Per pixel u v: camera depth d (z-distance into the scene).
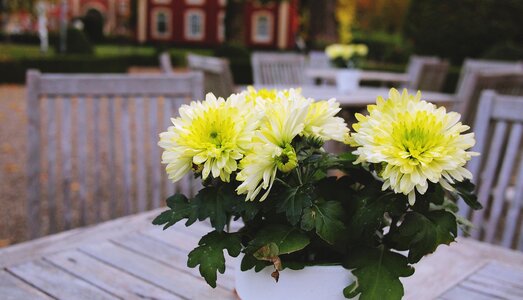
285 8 28.59
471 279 1.11
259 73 4.52
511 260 1.20
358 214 0.72
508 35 9.48
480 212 1.67
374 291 0.71
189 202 0.75
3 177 4.25
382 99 0.75
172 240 1.26
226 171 0.72
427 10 9.97
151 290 1.03
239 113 0.75
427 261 1.18
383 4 21.78
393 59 12.47
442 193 0.76
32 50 17.44
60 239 1.26
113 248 1.21
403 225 0.72
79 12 33.59
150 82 1.91
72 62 12.07
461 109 2.43
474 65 5.03
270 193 0.74
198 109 0.77
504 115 1.65
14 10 15.78
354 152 0.75
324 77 4.97
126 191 1.95
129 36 30.94
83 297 1.00
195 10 30.83
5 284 1.04
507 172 1.64
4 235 3.10
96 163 1.93
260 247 0.72
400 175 0.69
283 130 0.73
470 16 9.64
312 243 0.77
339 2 20.94
